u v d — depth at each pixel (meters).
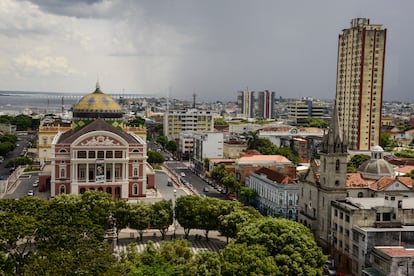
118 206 162.62
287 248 117.00
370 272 126.75
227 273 104.00
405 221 141.75
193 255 122.62
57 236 118.06
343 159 157.38
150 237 170.38
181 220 163.75
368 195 168.00
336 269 144.75
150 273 102.25
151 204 167.38
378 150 180.75
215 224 159.50
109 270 97.19
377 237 133.25
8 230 117.75
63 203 153.88
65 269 95.44
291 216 193.62
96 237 125.75
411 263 121.06
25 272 96.00
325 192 158.50
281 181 197.50
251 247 114.88
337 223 150.75
